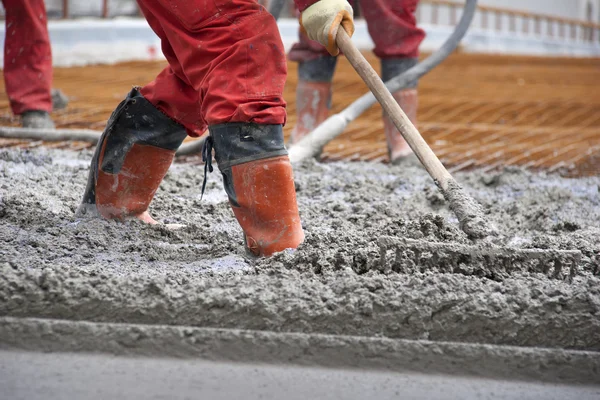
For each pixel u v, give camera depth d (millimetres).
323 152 18453
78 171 13516
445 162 17906
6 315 6809
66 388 5918
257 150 8148
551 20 88188
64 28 38969
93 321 6809
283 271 7652
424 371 6555
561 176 16547
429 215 9039
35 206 10320
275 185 8242
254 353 6598
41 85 17219
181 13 8062
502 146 20641
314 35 8805
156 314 6824
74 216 10055
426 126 24016
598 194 13867
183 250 8945
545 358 6586
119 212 9820
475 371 6559
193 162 16156
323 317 6793
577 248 9062
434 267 7746
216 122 8078
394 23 15898
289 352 6602
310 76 16938
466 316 6824
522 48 79562
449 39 15992
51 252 8453
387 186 13688
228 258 8641
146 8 8438
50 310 6820
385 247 7695
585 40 97125
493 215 11656
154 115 9289
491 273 7730
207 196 12406
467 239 8812
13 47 16984
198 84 8297
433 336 6820
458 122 25188
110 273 7570
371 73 8680
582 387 6445
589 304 6953
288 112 25172
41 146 17219
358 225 10656
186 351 6594
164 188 12531
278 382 6215
